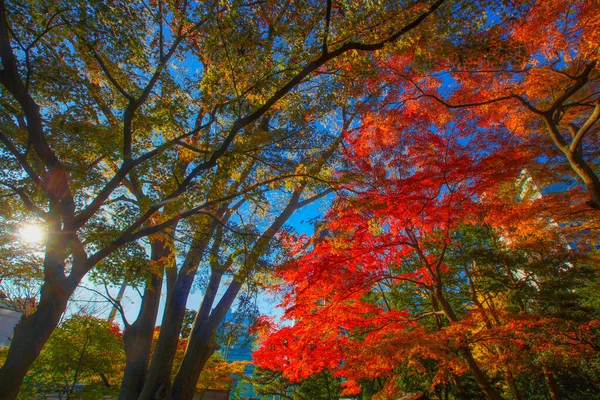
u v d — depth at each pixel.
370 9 6.36
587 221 11.58
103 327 13.28
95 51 6.87
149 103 8.76
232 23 6.46
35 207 6.16
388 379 14.20
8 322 18.73
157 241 10.62
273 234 10.93
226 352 23.39
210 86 7.47
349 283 10.12
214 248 8.55
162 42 7.70
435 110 10.59
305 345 10.36
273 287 10.11
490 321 11.54
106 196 6.28
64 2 6.05
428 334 8.89
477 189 9.63
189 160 9.02
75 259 5.91
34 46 6.73
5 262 10.45
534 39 8.93
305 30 7.10
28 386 12.01
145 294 10.48
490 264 13.37
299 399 21.06
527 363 8.57
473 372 9.35
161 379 9.20
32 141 5.80
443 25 7.04
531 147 10.23
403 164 10.01
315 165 8.71
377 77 9.16
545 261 12.23
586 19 7.77
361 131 10.56
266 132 8.45
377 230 9.60
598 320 8.48
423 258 10.61
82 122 7.93
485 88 10.32
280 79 7.43
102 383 13.35
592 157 11.20
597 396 11.41
